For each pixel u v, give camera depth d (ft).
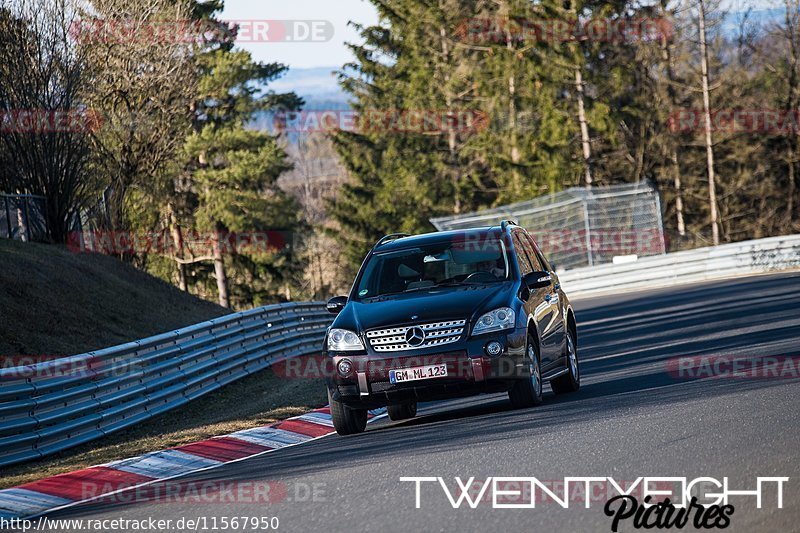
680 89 451.12
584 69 402.31
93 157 212.43
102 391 103.04
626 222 318.24
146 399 111.75
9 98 194.39
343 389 85.87
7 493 72.08
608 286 293.02
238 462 78.89
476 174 449.06
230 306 422.41
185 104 240.32
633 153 448.24
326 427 97.25
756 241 278.87
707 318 169.07
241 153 382.22
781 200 485.97
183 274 391.86
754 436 63.72
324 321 196.65
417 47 458.09
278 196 409.90
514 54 404.77
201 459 82.94
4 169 199.00
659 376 104.06
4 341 136.87
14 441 87.35
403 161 455.22
